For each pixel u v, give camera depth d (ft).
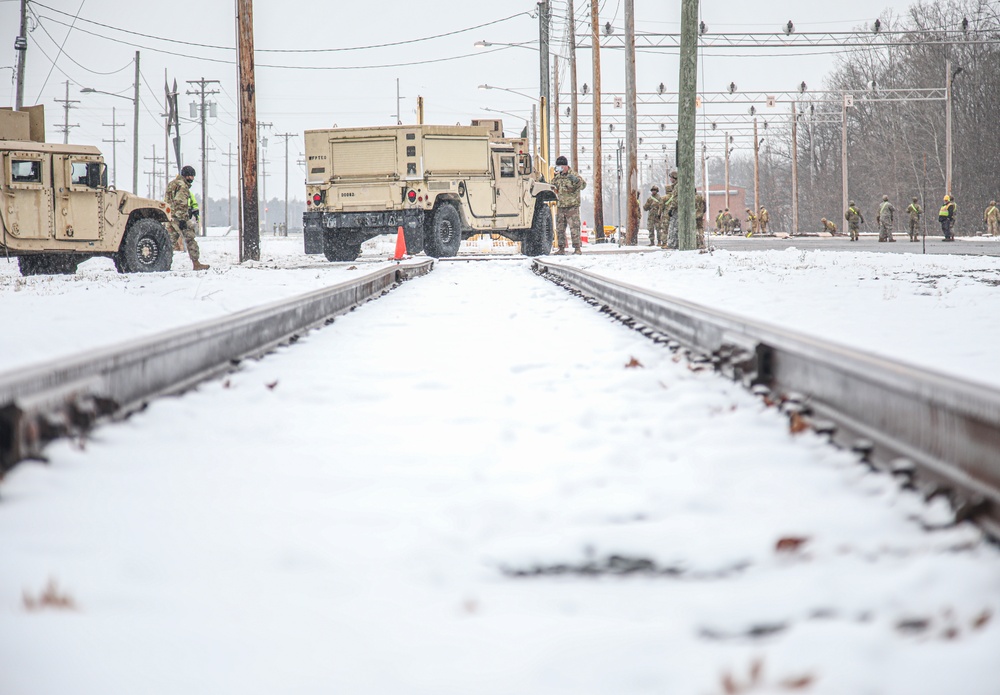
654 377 45.42
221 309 88.17
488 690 14.65
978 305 82.43
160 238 172.04
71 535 22.53
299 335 68.39
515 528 23.24
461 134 201.36
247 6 203.82
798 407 35.24
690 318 58.80
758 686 14.46
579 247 208.64
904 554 20.76
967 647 15.65
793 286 105.70
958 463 24.62
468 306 93.09
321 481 27.86
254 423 36.60
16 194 155.22
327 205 200.95
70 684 14.73
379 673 15.19
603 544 21.85
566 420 36.81
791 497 25.22
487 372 50.49
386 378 49.11
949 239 325.83
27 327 68.33
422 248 204.23
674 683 14.83
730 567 20.52
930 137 606.14
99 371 36.01
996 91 586.86
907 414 28.12
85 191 160.15
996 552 20.12
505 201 213.87
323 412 39.55
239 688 14.65
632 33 300.20
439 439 34.06
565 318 80.02
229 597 18.57
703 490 25.53
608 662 15.51
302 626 17.08
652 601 18.49
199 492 26.63
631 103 301.22
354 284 94.02
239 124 206.18
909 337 61.21
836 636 16.02
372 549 21.61
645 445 31.73
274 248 363.15
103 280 133.80
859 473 27.04
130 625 17.04
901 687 14.52
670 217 224.74
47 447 29.50
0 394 27.35
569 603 18.45
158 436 33.76
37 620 17.16
